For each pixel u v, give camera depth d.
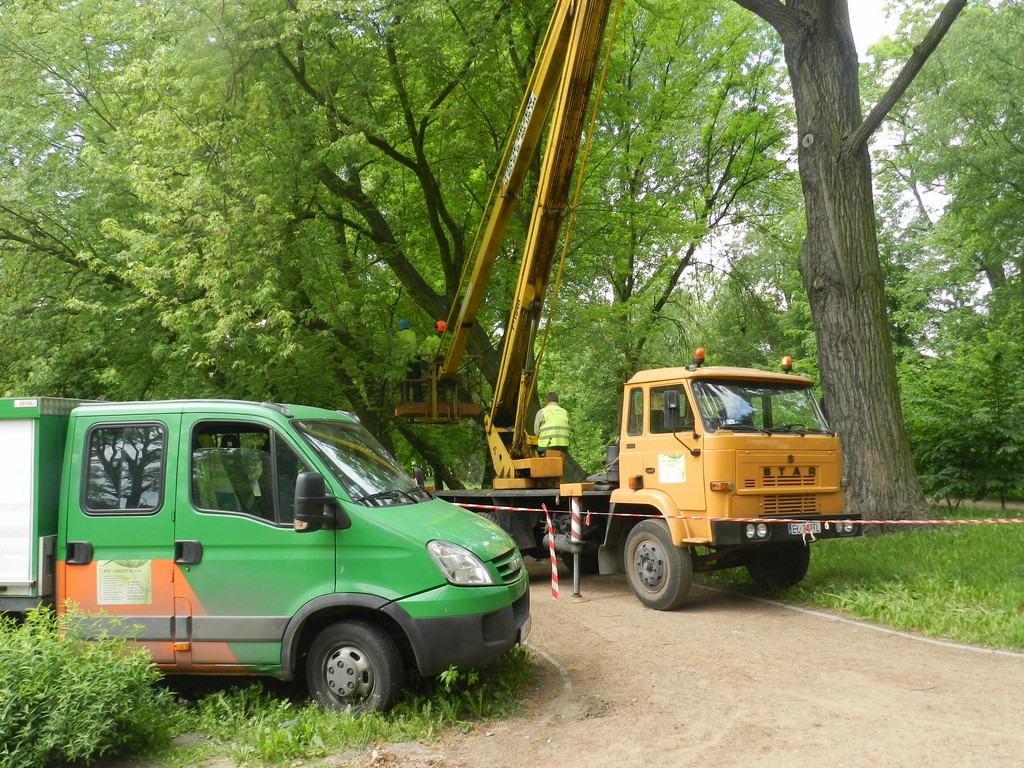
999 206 23.55
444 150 18.38
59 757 4.63
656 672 6.31
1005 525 12.02
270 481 5.67
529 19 16.59
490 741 4.94
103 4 16.09
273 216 13.34
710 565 9.56
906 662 6.30
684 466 8.87
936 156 24.22
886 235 32.50
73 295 15.35
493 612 5.42
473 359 14.61
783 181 26.22
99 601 5.75
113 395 15.82
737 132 24.75
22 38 15.98
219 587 5.56
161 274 13.03
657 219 19.94
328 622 5.61
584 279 20.47
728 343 30.58
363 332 15.73
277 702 5.57
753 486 8.59
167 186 13.40
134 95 15.50
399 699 5.39
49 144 16.03
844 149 12.48
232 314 12.43
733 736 4.83
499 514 11.98
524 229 17.36
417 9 14.53
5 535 5.87
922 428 15.88
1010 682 5.65
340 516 5.45
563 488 10.59
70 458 5.96
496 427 12.83
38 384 14.77
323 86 14.89
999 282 29.59
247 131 13.95
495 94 17.08
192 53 13.75
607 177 21.36
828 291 12.52
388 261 17.78
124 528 5.76
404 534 5.37
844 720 5.02
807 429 9.20
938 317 29.91
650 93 21.39
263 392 14.55
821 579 9.49
